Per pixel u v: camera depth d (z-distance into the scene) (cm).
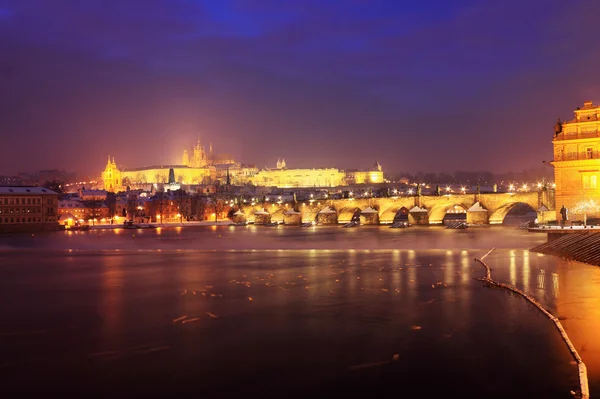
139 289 7894
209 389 4097
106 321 5966
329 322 5728
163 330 5569
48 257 13050
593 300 6297
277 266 10250
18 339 5331
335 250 13625
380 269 9412
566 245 10338
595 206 12700
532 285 7244
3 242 19250
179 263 11138
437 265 9712
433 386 4069
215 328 5603
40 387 4184
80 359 4747
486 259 10256
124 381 4266
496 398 3853
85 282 8656
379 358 4631
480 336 5109
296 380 4225
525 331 5216
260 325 5672
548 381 4088
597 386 3984
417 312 6028
